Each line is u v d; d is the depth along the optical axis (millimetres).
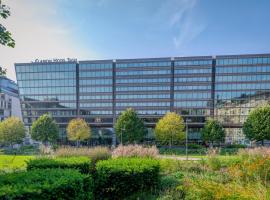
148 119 77812
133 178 9383
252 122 52500
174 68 77438
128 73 79750
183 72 76750
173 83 77562
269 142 59312
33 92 85188
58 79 84062
